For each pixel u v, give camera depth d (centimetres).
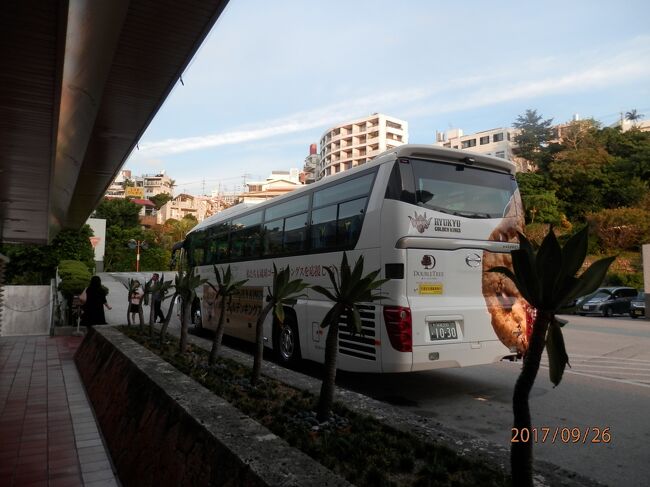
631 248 4050
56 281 1845
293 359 796
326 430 338
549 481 254
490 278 635
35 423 533
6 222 1356
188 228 6812
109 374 593
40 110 596
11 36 446
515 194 684
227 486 241
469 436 334
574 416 545
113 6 507
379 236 600
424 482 258
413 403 609
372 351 595
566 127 6084
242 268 1011
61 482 373
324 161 10875
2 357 1018
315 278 742
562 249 216
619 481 373
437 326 584
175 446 309
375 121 9625
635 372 808
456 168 638
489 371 811
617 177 4950
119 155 1031
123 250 5328
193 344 768
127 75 672
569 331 1498
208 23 557
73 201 1563
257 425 293
